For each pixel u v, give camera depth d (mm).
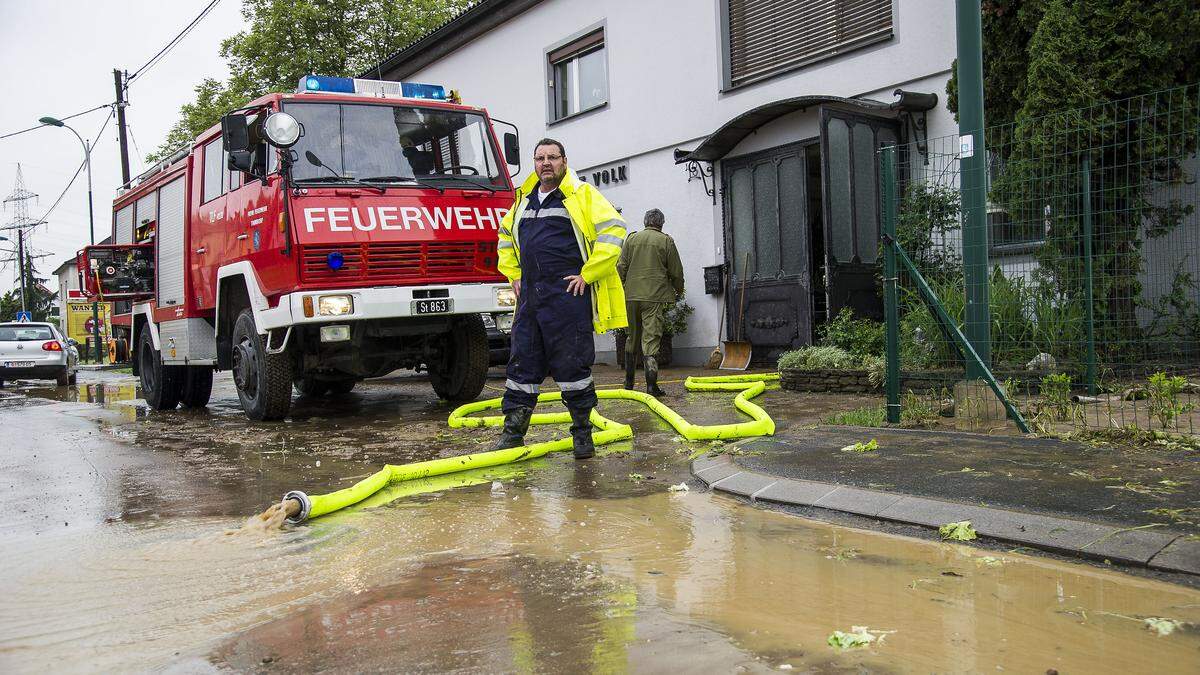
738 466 4617
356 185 7477
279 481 5062
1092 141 7051
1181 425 4980
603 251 5234
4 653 2408
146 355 10789
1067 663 2086
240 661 2301
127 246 10398
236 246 8031
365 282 7324
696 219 12594
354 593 2838
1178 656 2111
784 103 9828
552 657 2230
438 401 9641
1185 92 6430
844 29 10617
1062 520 3195
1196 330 7012
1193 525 3035
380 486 4621
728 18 12078
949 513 3430
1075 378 6504
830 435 5363
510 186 8336
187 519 4117
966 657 2137
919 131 9773
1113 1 7023
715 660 2166
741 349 11703
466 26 17109
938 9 9461
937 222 8148
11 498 4855
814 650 2211
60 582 3092
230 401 11531
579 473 4902
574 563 3078
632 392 8320
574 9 14758
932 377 6230
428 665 2215
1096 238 7055
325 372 9305
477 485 4684
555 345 5344
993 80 7938
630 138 13734
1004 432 5109
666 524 3623
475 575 2980
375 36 24219
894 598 2600
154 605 2795
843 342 8867
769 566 2967
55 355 18516
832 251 9422
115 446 7102
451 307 7660
